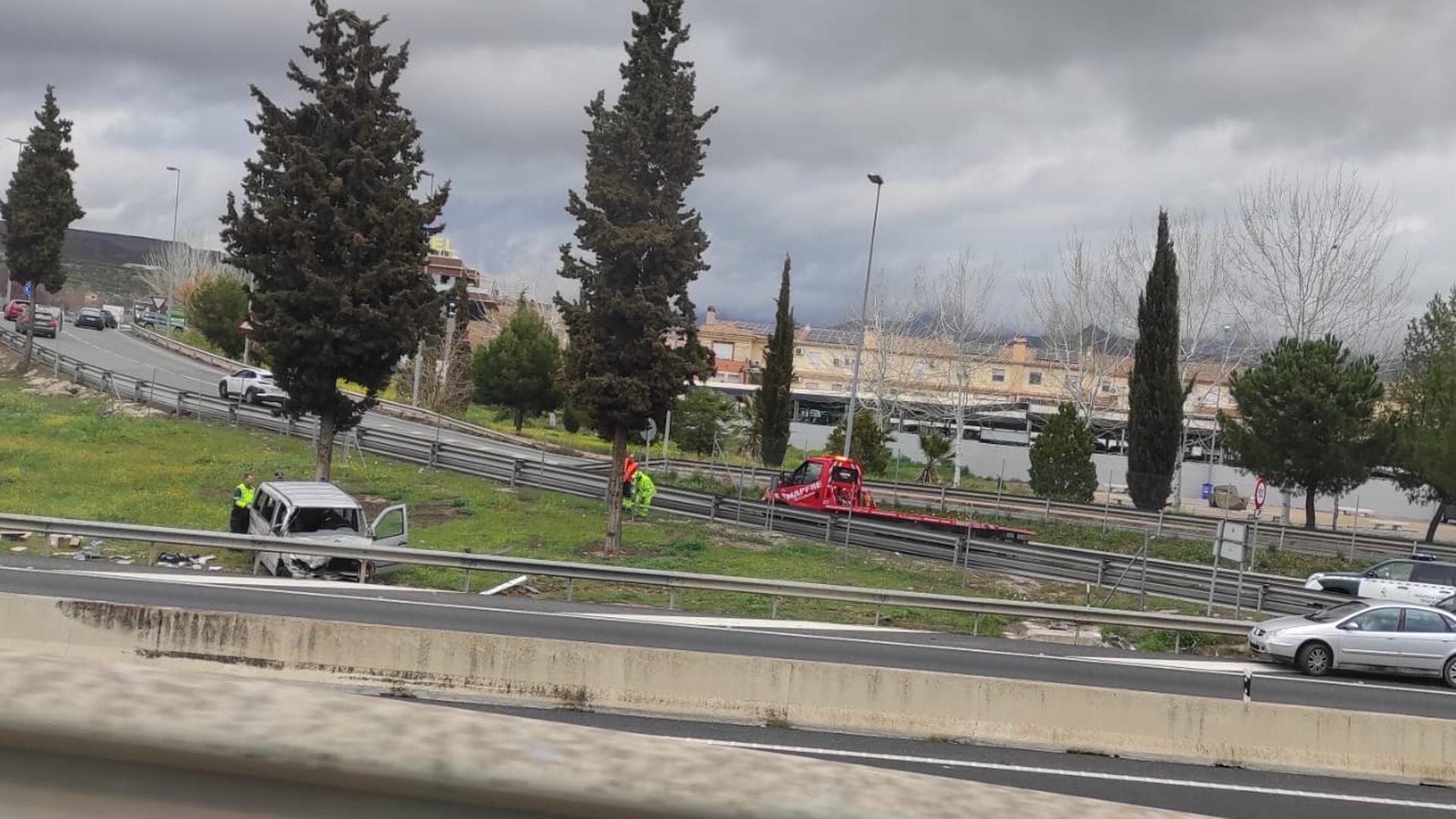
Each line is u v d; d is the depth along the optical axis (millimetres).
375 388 31219
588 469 40406
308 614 18328
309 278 28875
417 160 31141
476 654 14438
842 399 78812
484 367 60094
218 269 103875
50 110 54281
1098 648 22969
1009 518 40094
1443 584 28922
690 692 14406
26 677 1517
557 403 61031
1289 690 19594
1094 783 12734
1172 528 39344
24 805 1566
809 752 13125
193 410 45719
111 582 20391
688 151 29750
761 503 34844
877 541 32906
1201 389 75625
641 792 1532
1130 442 47469
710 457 56406
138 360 65500
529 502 35656
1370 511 59000
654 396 29562
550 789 1552
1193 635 24750
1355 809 12398
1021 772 12945
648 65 29609
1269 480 41750
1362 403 40031
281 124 29875
